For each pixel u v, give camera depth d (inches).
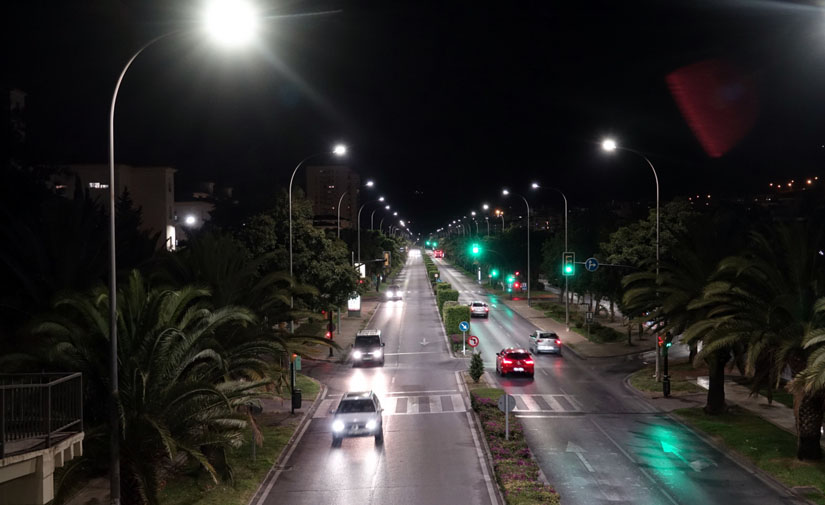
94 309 677.3
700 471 848.9
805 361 868.6
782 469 837.8
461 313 2206.0
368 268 3794.3
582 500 743.7
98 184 2728.8
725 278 1005.8
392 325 2519.7
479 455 932.6
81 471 689.0
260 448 961.5
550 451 946.1
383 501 754.2
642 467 866.8
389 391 1398.9
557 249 2741.1
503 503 738.2
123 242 1213.7
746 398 1258.6
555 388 1403.8
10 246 1011.3
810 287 851.4
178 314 753.0
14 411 538.3
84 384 676.1
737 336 887.1
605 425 1097.4
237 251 1135.0
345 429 989.2
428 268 5374.0
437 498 759.1
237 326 893.2
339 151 1520.7
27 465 503.5
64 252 973.2
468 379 1491.1
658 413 1182.3
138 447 687.7
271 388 1122.7
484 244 4138.8
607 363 1726.1
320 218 4621.1
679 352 1855.3
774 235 941.8
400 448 974.4
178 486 803.4
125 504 708.0
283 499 772.0
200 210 3617.1
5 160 1249.4
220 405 742.5
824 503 725.3
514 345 2021.4
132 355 691.4
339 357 1849.2
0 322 924.6
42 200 1267.2
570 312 2780.5
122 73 618.5
